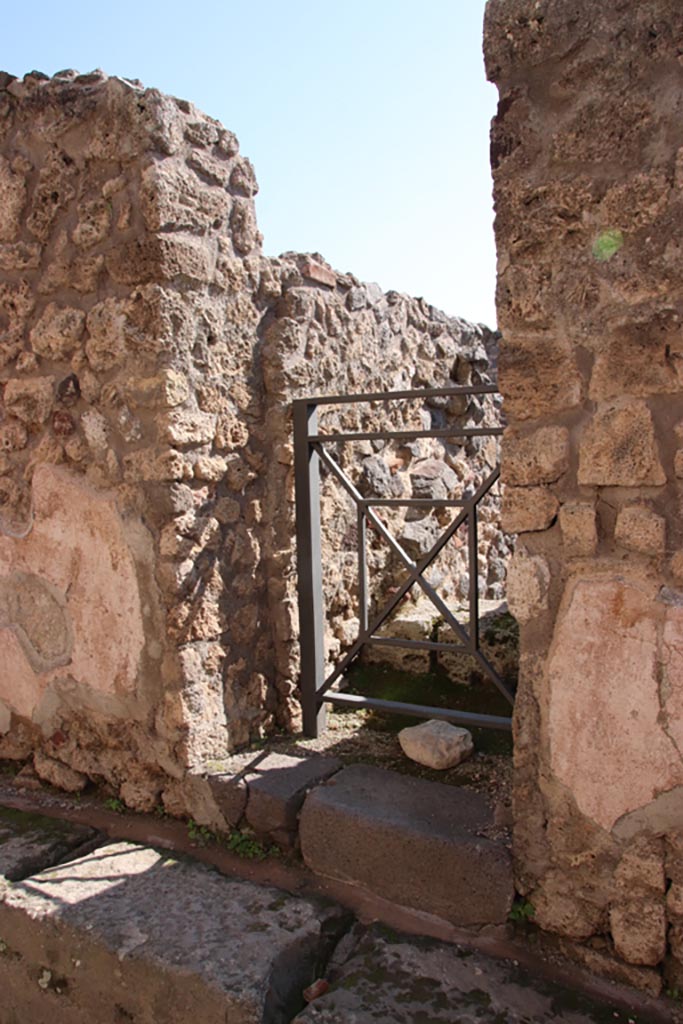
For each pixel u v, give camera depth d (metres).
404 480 4.02
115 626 2.86
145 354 2.68
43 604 3.05
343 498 3.53
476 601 2.79
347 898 2.42
